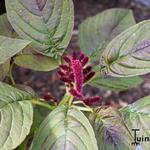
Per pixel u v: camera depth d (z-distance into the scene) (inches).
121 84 26.5
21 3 21.4
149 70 21.4
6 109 19.3
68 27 22.3
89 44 28.0
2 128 18.6
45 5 21.7
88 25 28.5
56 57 22.8
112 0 74.7
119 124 21.4
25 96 20.7
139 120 21.5
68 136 19.5
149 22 22.0
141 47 21.9
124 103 61.6
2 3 39.3
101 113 21.9
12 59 25.4
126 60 22.1
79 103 23.2
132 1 74.8
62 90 61.9
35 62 23.4
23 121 19.2
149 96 22.3
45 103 22.8
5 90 20.1
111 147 21.1
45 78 63.2
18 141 18.4
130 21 28.4
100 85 26.0
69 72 22.0
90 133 19.2
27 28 21.8
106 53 22.6
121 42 22.4
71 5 22.0
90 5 73.6
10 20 21.4
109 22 28.4
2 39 19.7
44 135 19.5
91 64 25.8
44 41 22.3
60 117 20.1
